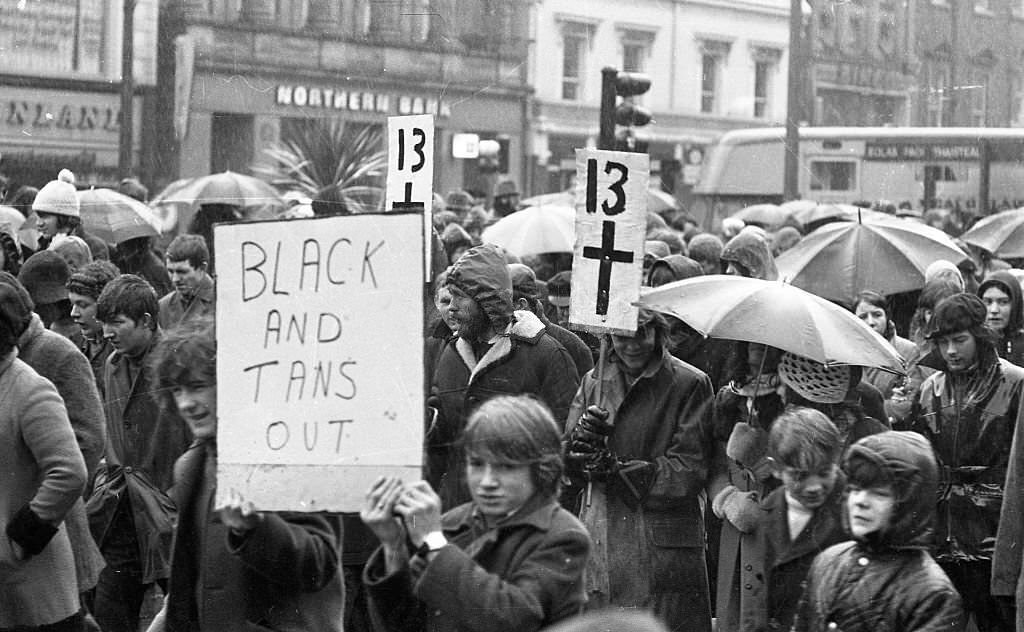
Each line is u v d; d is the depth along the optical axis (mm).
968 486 6367
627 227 5516
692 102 39875
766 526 5262
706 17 40031
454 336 6480
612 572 5633
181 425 6379
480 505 4152
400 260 4027
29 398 5152
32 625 5223
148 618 6965
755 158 28844
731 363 5891
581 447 5613
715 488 5793
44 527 5086
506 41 35250
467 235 11633
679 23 39531
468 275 6293
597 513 5691
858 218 10070
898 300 10031
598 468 5621
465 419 5949
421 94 33312
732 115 40812
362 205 23000
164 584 6527
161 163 29750
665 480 5660
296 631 4367
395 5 32531
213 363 4293
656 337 5797
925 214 22422
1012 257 13312
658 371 5797
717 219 29297
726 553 5645
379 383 4023
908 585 4281
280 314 4102
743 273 7898
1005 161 25812
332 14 31594
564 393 6297
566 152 37500
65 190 10164
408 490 3979
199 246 8672
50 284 7434
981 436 6340
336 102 31688
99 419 5949
